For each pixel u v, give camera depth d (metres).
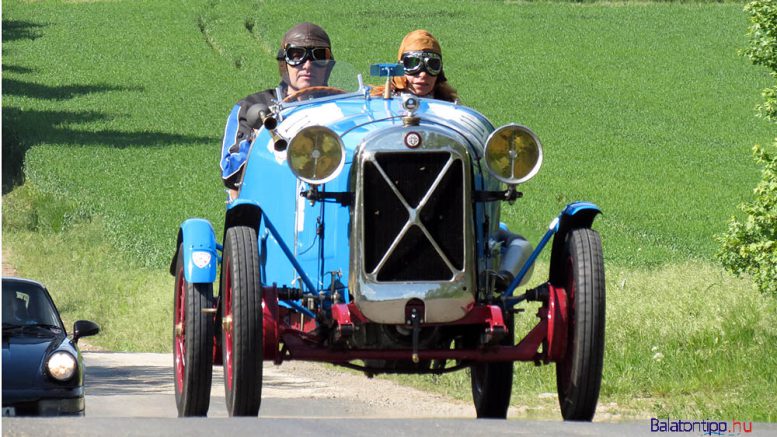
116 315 77.69
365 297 20.47
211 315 22.44
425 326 21.48
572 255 21.36
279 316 21.92
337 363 23.00
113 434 17.41
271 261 23.61
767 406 34.69
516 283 22.47
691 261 87.62
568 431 17.97
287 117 24.27
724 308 48.78
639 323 48.81
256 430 17.75
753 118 177.38
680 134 166.88
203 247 22.69
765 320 45.59
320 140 20.61
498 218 23.39
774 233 42.88
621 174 139.25
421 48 26.08
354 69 26.64
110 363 54.34
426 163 20.62
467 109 23.81
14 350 32.88
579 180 134.50
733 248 43.56
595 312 20.80
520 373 43.75
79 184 142.88
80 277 92.62
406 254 20.59
